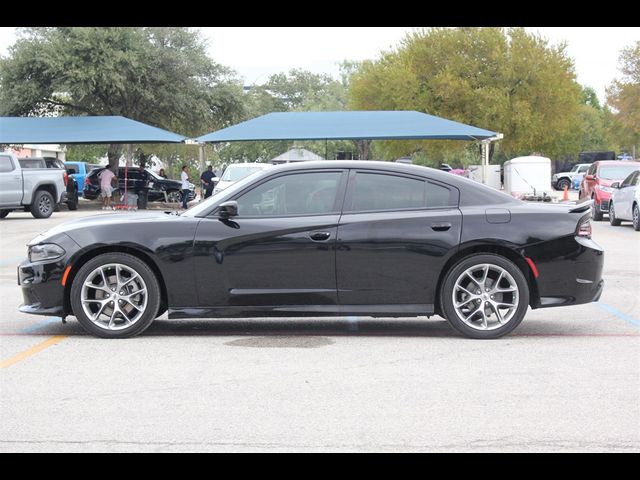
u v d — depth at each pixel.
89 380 6.18
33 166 31.36
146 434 4.86
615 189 23.92
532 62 51.59
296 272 7.67
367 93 57.31
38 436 4.83
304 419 5.15
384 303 7.73
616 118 62.62
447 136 29.83
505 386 5.95
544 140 53.62
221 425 5.04
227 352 7.19
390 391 5.82
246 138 29.31
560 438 4.77
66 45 42.12
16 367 6.61
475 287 7.76
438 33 53.72
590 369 6.49
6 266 14.94
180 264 7.67
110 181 37.34
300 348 7.36
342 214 7.75
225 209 7.62
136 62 42.41
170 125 47.53
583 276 7.75
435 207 7.79
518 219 7.72
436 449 4.58
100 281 7.88
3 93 42.16
